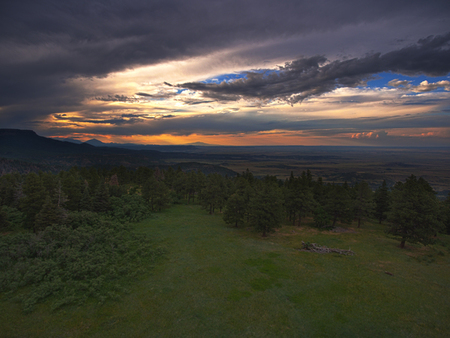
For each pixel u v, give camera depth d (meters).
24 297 22.58
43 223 39.19
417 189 47.78
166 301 23.55
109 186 73.00
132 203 63.19
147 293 24.84
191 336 19.03
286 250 39.31
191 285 26.69
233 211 54.88
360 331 19.80
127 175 103.44
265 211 47.03
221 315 21.62
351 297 24.72
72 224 43.03
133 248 37.09
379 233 52.22
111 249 34.69
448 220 49.97
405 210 40.50
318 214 56.03
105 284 26.00
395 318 21.42
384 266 32.97
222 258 34.84
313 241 45.31
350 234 50.81
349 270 31.36
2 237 34.25
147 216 59.03
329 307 23.00
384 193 62.41
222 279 28.25
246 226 56.16
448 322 20.98
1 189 57.75
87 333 19.08
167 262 32.75
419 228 39.09
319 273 30.25
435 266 33.47
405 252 39.53
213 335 19.19
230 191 80.50
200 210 74.00
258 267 31.84
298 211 56.56
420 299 24.52
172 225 53.12
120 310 22.00
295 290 25.98
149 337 18.84
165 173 116.62
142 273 29.12
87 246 34.66
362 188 56.72
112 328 19.73
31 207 42.50
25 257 29.53
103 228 42.53
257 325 20.41
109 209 58.06
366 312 22.25
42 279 26.16
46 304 22.31
